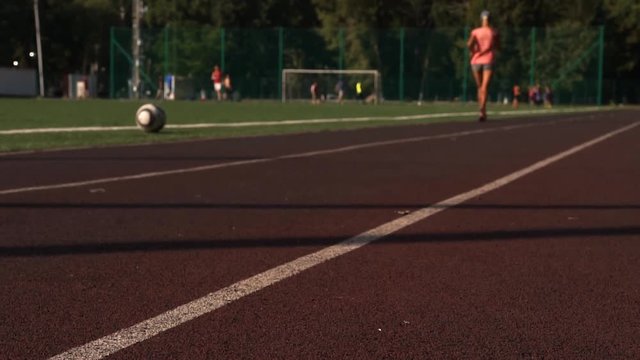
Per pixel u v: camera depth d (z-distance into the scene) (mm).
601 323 2859
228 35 45000
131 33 44438
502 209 5324
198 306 3020
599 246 4164
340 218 4938
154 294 3182
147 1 64312
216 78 41750
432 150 10008
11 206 5301
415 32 44844
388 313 2955
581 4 59906
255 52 45156
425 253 3953
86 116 19484
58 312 2934
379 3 58312
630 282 3426
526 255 3932
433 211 5215
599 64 43344
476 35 18125
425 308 3021
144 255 3879
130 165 7906
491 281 3420
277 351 2545
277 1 65688
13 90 49562
